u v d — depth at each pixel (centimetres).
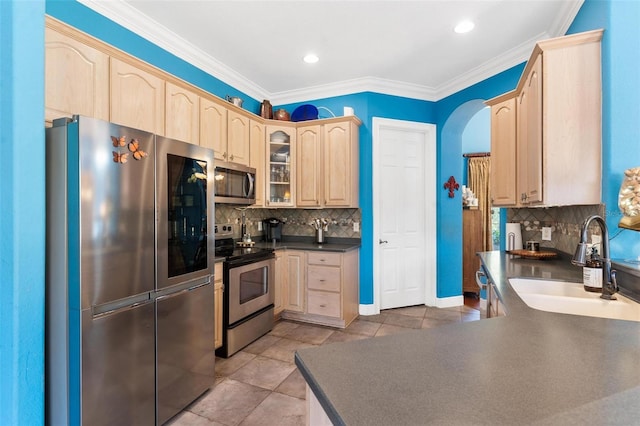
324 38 275
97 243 145
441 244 395
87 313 141
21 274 126
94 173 144
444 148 393
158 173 177
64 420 141
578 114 183
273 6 231
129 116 208
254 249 327
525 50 287
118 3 223
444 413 55
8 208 124
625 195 160
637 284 145
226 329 263
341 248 335
